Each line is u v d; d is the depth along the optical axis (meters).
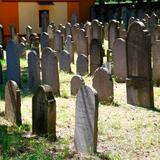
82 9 30.72
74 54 19.89
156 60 13.57
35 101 9.05
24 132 9.35
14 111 9.95
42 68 13.55
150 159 8.09
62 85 14.13
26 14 29.09
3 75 16.12
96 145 8.25
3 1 28.59
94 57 15.00
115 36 19.81
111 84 11.66
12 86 9.94
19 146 8.16
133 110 11.26
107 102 11.78
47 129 8.84
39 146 8.16
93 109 8.12
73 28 21.53
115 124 10.01
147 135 9.34
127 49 11.73
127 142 8.95
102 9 29.83
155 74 13.65
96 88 11.88
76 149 8.55
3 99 12.38
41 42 20.00
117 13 28.33
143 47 11.27
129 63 11.76
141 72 11.48
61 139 8.96
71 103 11.94
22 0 28.95
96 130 8.18
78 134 8.51
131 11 27.34
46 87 8.89
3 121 10.25
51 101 8.75
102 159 7.92
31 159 7.37
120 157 8.03
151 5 28.53
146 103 11.50
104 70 11.71
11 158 7.43
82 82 12.43
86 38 18.31
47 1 29.66
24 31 29.08
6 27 28.78
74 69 16.89
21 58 19.83
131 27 11.47
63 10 30.06
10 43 14.38
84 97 8.27
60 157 7.72
